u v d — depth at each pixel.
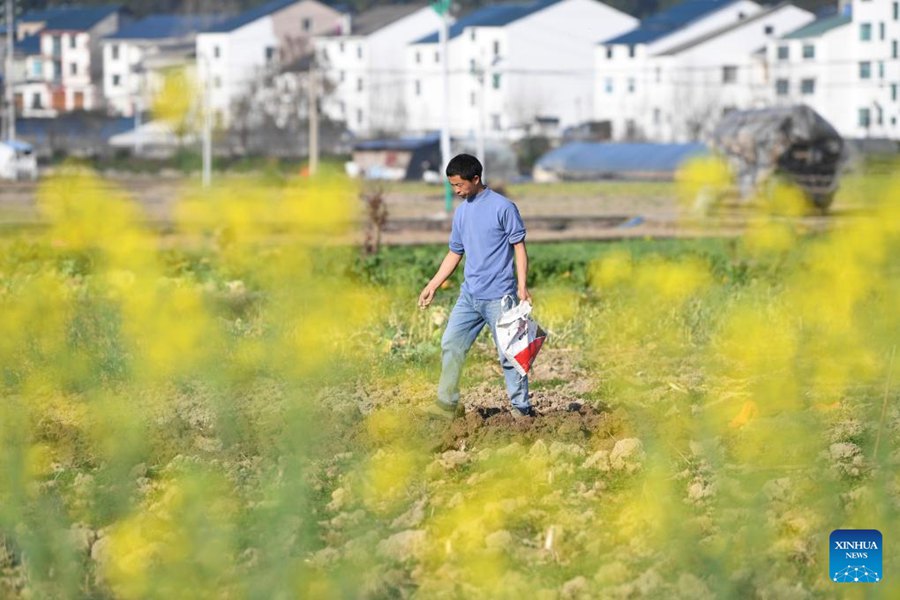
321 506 17.69
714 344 29.44
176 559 15.53
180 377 25.23
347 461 19.80
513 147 189.12
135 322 29.23
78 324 29.03
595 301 37.25
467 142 178.75
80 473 19.38
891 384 24.75
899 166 105.12
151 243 60.25
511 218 20.91
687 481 18.42
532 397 24.27
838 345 28.28
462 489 18.30
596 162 158.50
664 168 150.50
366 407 23.05
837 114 193.25
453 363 21.39
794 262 42.16
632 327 31.33
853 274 34.62
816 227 72.69
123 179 155.88
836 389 24.48
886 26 188.00
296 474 18.70
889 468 18.81
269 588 14.48
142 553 15.48
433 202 116.06
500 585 14.36
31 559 15.53
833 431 21.12
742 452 19.86
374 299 35.34
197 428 21.53
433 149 181.50
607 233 77.38
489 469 19.00
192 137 180.25
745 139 94.69
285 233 65.56
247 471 19.16
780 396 23.53
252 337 28.11
